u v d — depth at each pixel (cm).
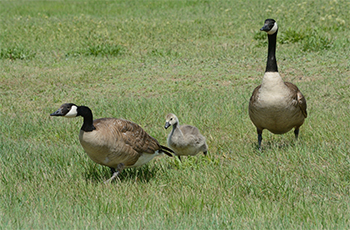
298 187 884
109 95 1847
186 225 728
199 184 922
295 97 1084
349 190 852
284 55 2322
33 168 1020
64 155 1118
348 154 1013
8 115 1565
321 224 715
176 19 3603
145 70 2241
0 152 1135
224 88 1858
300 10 3466
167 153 1043
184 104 1611
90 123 880
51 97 1844
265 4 3941
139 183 960
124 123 933
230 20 3422
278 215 754
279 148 1156
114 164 949
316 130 1248
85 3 4738
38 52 2689
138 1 4666
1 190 891
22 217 763
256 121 1133
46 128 1401
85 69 2298
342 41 2448
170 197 851
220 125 1376
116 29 3228
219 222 735
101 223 734
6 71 2262
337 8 3356
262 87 1074
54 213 775
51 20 3772
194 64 2309
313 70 2027
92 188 902
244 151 1141
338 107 1456
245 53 2448
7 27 3372
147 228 719
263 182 896
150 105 1612
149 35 3005
